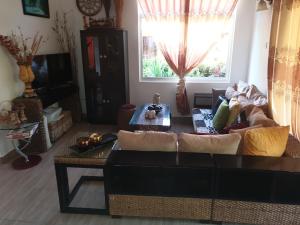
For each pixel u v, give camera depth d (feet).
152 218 7.50
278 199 6.64
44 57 12.49
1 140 10.61
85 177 9.50
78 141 7.76
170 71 15.72
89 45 14.29
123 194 7.07
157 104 13.82
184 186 7.13
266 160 6.74
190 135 7.18
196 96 14.85
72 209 7.67
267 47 11.41
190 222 7.32
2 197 8.50
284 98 9.19
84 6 14.75
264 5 11.94
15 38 11.20
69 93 14.56
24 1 11.71
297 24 8.21
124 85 14.78
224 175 6.74
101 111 15.46
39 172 10.03
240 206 6.81
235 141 6.91
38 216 7.59
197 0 13.87
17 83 11.50
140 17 14.84
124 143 7.22
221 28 14.26
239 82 14.08
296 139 7.98
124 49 14.25
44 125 11.48
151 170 7.02
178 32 14.47
